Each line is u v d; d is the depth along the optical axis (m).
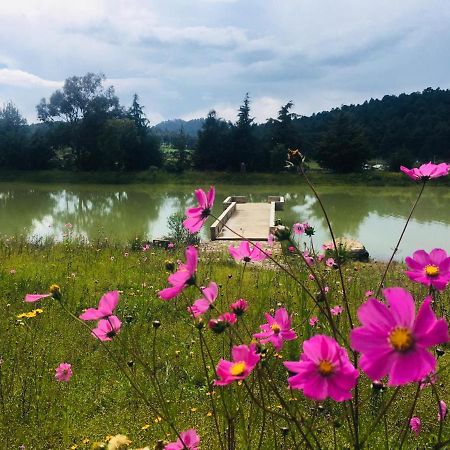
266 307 4.66
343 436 2.42
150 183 49.34
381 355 1.04
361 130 56.69
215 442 2.63
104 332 1.86
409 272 1.56
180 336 4.55
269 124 59.88
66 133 54.47
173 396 3.42
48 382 3.65
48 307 5.43
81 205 30.38
